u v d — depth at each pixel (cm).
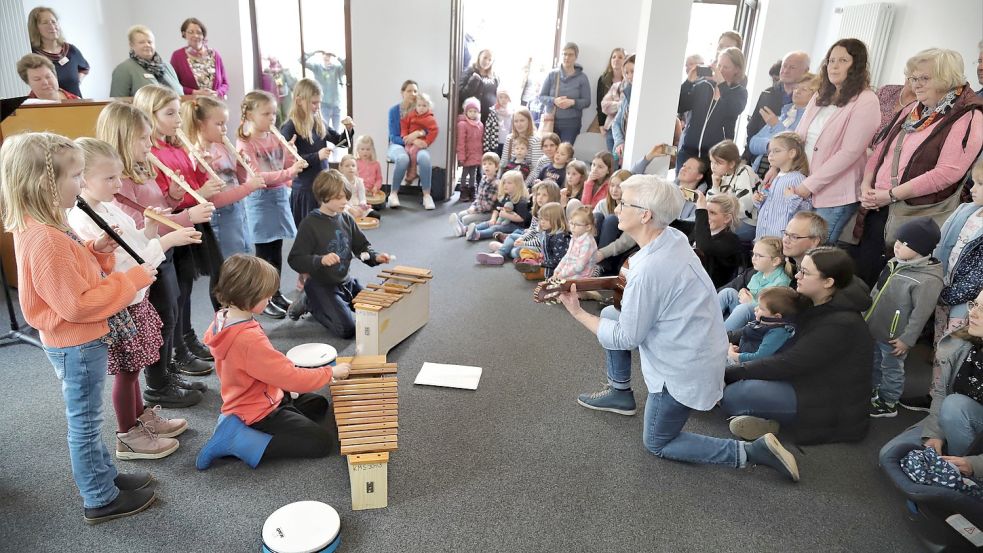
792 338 237
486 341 319
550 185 448
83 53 534
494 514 192
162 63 473
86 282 154
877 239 300
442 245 484
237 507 189
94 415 170
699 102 432
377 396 217
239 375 203
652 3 402
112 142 212
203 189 256
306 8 608
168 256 234
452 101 596
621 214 199
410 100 604
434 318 345
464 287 396
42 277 147
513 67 673
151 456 209
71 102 327
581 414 254
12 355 278
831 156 298
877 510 204
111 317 185
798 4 541
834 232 308
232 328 198
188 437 225
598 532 187
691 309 196
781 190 317
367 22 607
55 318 154
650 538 186
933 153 269
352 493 188
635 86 434
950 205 272
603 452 229
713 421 254
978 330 196
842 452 235
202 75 533
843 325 225
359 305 280
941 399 214
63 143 149
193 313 332
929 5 445
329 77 633
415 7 605
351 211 498
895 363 256
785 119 376
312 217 309
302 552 162
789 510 202
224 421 206
